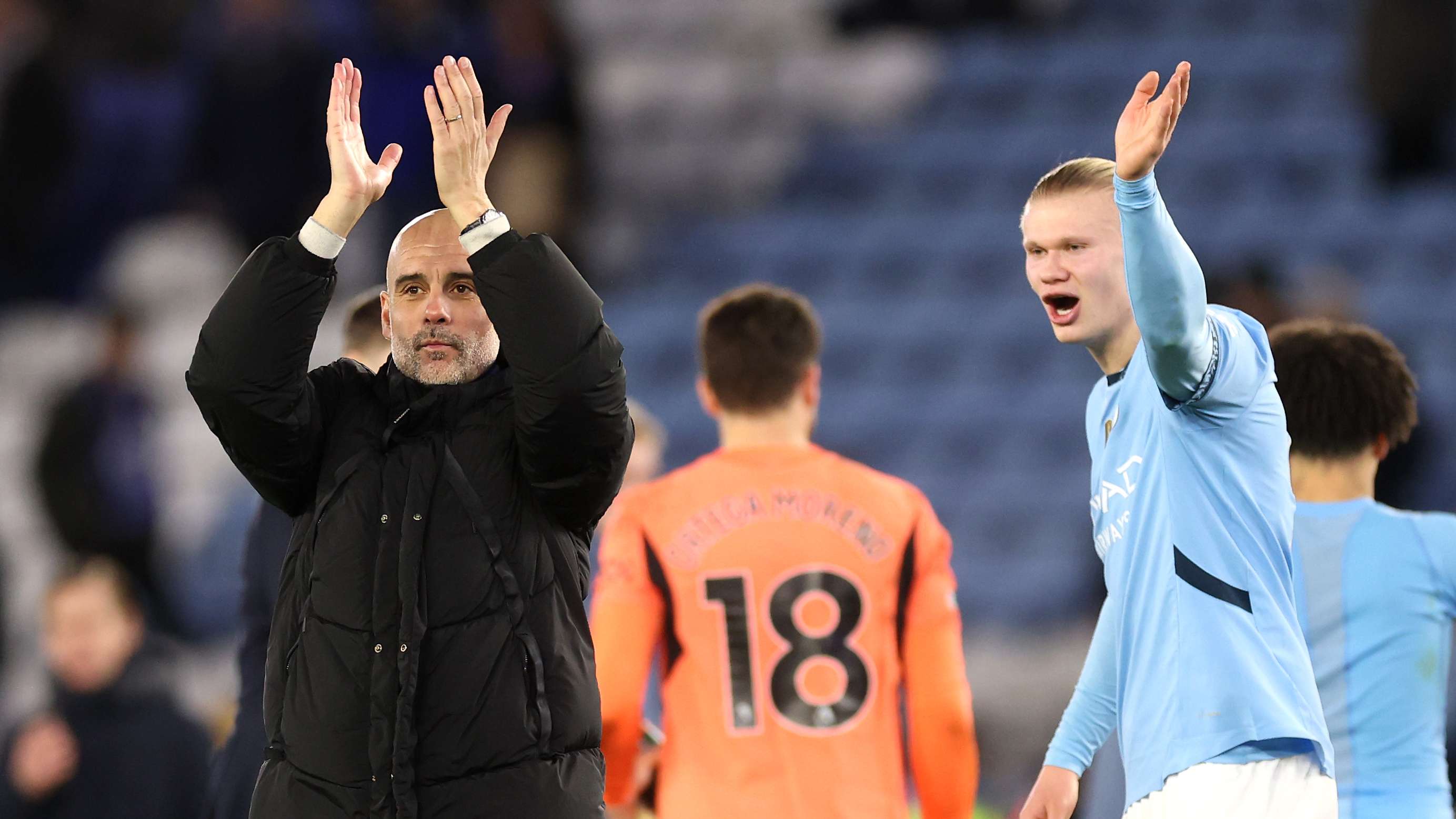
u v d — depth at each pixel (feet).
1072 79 176.96
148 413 136.05
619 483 38.55
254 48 156.25
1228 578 38.99
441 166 37.29
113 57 183.01
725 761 48.21
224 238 163.53
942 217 165.89
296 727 36.65
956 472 134.92
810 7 192.65
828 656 48.55
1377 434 47.37
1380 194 153.69
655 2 195.72
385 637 36.47
